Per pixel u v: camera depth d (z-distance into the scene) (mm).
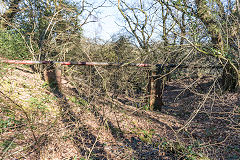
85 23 8641
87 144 4543
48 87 7016
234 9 6402
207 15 6676
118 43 8781
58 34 9297
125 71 7855
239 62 6281
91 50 8453
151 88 7742
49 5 8734
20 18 9867
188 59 7906
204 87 9695
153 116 7035
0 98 4973
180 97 9914
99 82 7227
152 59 8086
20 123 4348
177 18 7828
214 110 6816
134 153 4414
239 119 5477
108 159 4062
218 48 6469
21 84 6398
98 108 6773
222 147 4504
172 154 4359
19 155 3418
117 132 5418
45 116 5066
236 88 7750
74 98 6988
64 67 8906
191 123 6262
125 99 8914
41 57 8633
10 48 8141
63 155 3840
